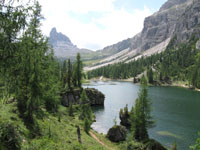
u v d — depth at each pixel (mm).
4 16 7402
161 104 73000
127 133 38188
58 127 26234
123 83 167750
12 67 8148
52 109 39375
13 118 19156
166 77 160250
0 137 10172
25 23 8055
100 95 74062
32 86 18781
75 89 69875
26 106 22047
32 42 11102
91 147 23203
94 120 51406
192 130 43094
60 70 76562
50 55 22797
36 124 21297
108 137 36312
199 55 172875
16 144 10719
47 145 17031
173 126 45938
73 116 49719
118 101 82000
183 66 172875
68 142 21281
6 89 8430
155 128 44312
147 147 29578
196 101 80125
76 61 77875
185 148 33344
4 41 7535
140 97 36500
